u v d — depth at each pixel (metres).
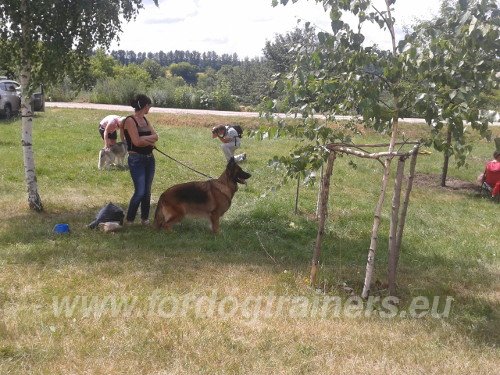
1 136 18.42
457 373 4.45
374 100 5.32
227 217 9.36
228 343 4.71
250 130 6.01
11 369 4.07
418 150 6.05
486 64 5.05
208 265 6.90
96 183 12.00
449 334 5.29
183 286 6.07
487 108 5.19
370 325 5.42
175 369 4.22
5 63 8.95
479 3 4.78
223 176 8.30
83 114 27.08
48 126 21.72
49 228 8.20
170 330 4.90
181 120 26.22
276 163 6.24
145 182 8.44
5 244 7.39
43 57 8.57
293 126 5.90
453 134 5.37
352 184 13.97
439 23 5.17
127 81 36.88
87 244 7.48
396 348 4.87
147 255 7.12
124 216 8.88
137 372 4.16
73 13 8.51
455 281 7.12
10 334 4.68
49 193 10.78
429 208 12.07
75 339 4.63
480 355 4.84
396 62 5.16
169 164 14.68
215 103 36.38
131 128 8.15
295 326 5.22
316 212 10.06
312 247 8.25
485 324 5.61
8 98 23.66
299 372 4.29
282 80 5.62
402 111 5.55
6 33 8.38
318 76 5.54
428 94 5.11
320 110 5.89
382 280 6.91
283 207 10.27
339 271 7.11
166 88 37.41
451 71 5.08
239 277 6.52
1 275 6.11
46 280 6.02
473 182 15.88
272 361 4.43
